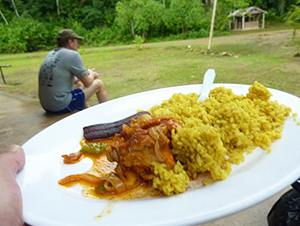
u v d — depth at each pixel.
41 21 21.05
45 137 1.01
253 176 0.73
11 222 0.61
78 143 1.04
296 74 4.54
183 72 5.68
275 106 1.05
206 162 0.75
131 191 0.75
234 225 1.58
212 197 0.66
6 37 16.33
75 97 3.44
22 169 0.82
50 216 0.63
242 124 0.91
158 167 0.75
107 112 1.24
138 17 16.22
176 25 16.28
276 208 1.19
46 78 3.35
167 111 1.02
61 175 0.85
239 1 14.46
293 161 0.77
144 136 0.79
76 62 3.30
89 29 20.42
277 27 14.58
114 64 7.54
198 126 0.86
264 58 6.22
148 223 0.57
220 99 1.12
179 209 0.62
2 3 22.19
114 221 0.60
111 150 0.85
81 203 0.69
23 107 4.12
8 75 7.20
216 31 14.03
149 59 7.86
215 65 6.03
